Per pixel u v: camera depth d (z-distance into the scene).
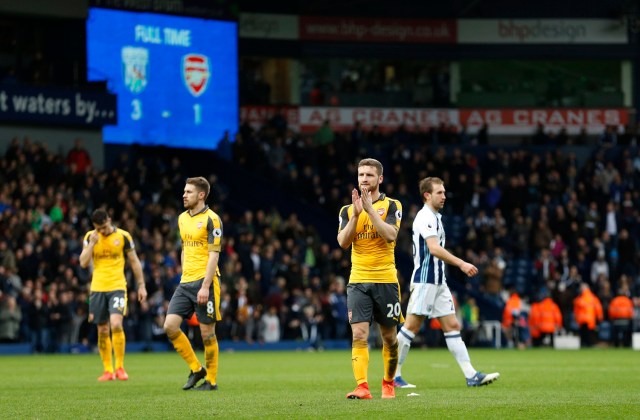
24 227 88.38
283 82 135.25
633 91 141.88
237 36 123.25
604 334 106.50
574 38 141.62
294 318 97.94
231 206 117.38
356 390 35.38
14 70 107.75
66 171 100.06
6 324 82.88
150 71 117.25
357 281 35.03
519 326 103.25
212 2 121.38
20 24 112.25
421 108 138.75
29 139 106.25
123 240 49.19
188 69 119.62
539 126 134.12
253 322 95.75
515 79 141.88
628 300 103.94
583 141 133.88
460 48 139.75
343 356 81.38
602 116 141.88
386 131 137.50
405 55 138.25
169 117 118.44
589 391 40.62
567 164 126.81
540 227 115.44
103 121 110.19
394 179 120.81
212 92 121.38
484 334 104.69
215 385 41.94
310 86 136.50
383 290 34.94
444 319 42.66
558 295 107.75
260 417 29.83
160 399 37.00
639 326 105.81
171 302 41.50
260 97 133.12
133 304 89.25
